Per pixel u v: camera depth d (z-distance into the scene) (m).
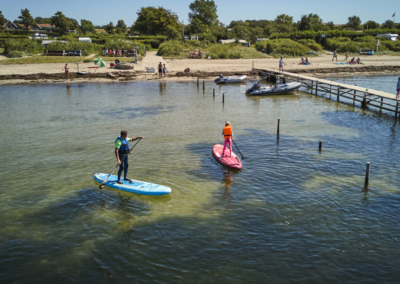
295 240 8.75
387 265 7.76
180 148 16.80
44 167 14.17
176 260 7.95
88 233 9.16
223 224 9.58
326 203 10.86
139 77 46.56
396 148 16.61
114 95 34.53
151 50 73.75
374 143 17.50
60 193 11.70
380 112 26.03
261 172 13.59
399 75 48.41
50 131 20.31
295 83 35.34
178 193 11.72
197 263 7.82
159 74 46.72
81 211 10.41
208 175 13.32
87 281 7.24
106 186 12.19
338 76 48.19
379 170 13.70
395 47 72.56
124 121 23.03
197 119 23.47
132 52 60.38
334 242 8.66
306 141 17.89
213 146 16.95
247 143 17.56
